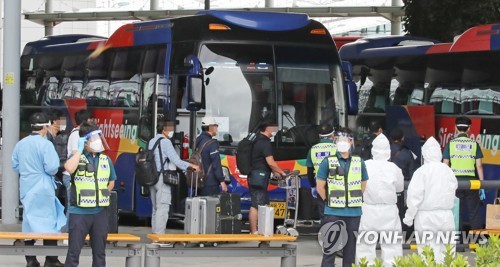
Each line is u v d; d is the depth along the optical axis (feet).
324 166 81.87
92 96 143.54
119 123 135.54
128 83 134.10
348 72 123.65
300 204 112.27
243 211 117.39
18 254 81.92
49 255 82.89
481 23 158.81
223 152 116.98
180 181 119.34
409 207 81.10
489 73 125.18
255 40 119.34
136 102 131.34
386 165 82.69
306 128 119.75
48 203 86.79
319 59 121.60
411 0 164.76
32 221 86.28
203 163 109.29
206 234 88.12
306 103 120.37
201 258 101.40
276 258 101.76
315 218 112.68
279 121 118.73
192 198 95.45
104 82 140.87
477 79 126.93
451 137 130.72
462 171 108.88
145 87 129.18
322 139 94.53
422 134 136.15
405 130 139.33
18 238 81.66
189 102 115.24
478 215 109.70
